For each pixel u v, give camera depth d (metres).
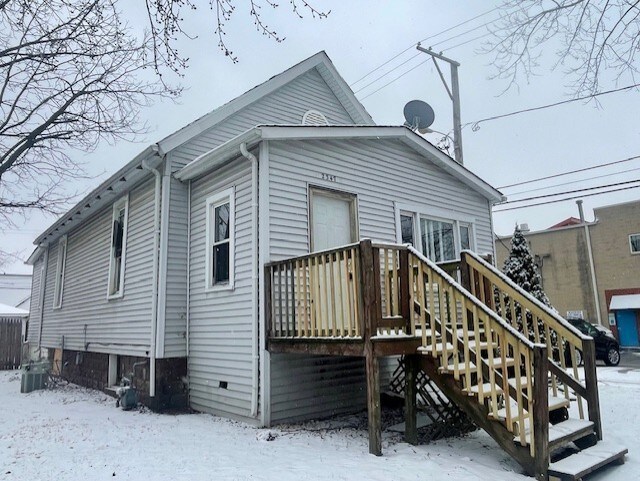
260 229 6.75
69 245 13.80
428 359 5.30
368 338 5.07
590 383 5.38
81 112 7.92
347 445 5.38
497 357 6.06
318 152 7.68
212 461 4.79
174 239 8.34
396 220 8.75
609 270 23.39
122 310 9.62
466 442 5.52
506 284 6.19
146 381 8.38
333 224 7.75
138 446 5.46
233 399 7.03
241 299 7.07
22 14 6.64
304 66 10.38
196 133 8.62
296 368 6.82
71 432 6.33
